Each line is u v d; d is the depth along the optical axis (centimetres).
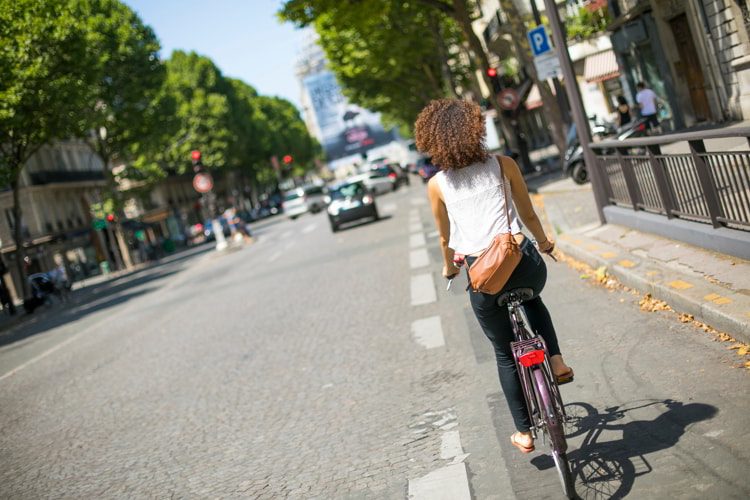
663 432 463
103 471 682
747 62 1928
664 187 934
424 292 1168
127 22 5022
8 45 3391
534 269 416
